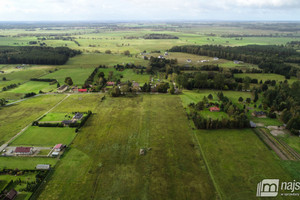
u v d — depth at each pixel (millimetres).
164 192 59312
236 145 81688
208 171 67438
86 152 76625
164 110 113375
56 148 76938
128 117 104750
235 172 67125
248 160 73000
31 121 100500
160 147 80000
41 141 83562
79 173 66062
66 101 127312
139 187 60969
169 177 64812
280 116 102562
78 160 72125
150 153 76312
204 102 119812
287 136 88875
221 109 113938
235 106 113750
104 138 85812
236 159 73375
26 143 82125
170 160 72625
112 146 80312
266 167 69562
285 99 123125
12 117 104938
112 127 94750
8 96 136375
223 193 59125
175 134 89125
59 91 144000
